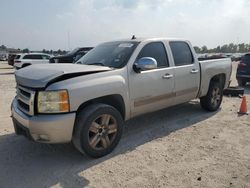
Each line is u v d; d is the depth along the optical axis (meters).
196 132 5.55
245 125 6.04
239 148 4.73
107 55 5.16
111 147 4.45
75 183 3.60
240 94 9.59
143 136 5.30
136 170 3.93
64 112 3.86
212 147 4.77
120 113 4.79
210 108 7.07
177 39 5.98
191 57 6.21
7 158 4.33
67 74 3.98
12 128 5.77
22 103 4.29
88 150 4.14
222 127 5.88
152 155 4.43
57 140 3.91
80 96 3.96
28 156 4.41
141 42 5.16
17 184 3.57
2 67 30.19
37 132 3.87
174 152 4.55
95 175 3.80
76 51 16.95
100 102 4.50
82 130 4.03
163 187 3.49
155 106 5.35
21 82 4.15
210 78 6.76
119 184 3.56
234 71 22.91
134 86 4.80
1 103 8.30
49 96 3.80
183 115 6.82
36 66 4.61
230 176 3.76
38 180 3.67
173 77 5.58
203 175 3.79
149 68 4.69
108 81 4.34
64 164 4.13
